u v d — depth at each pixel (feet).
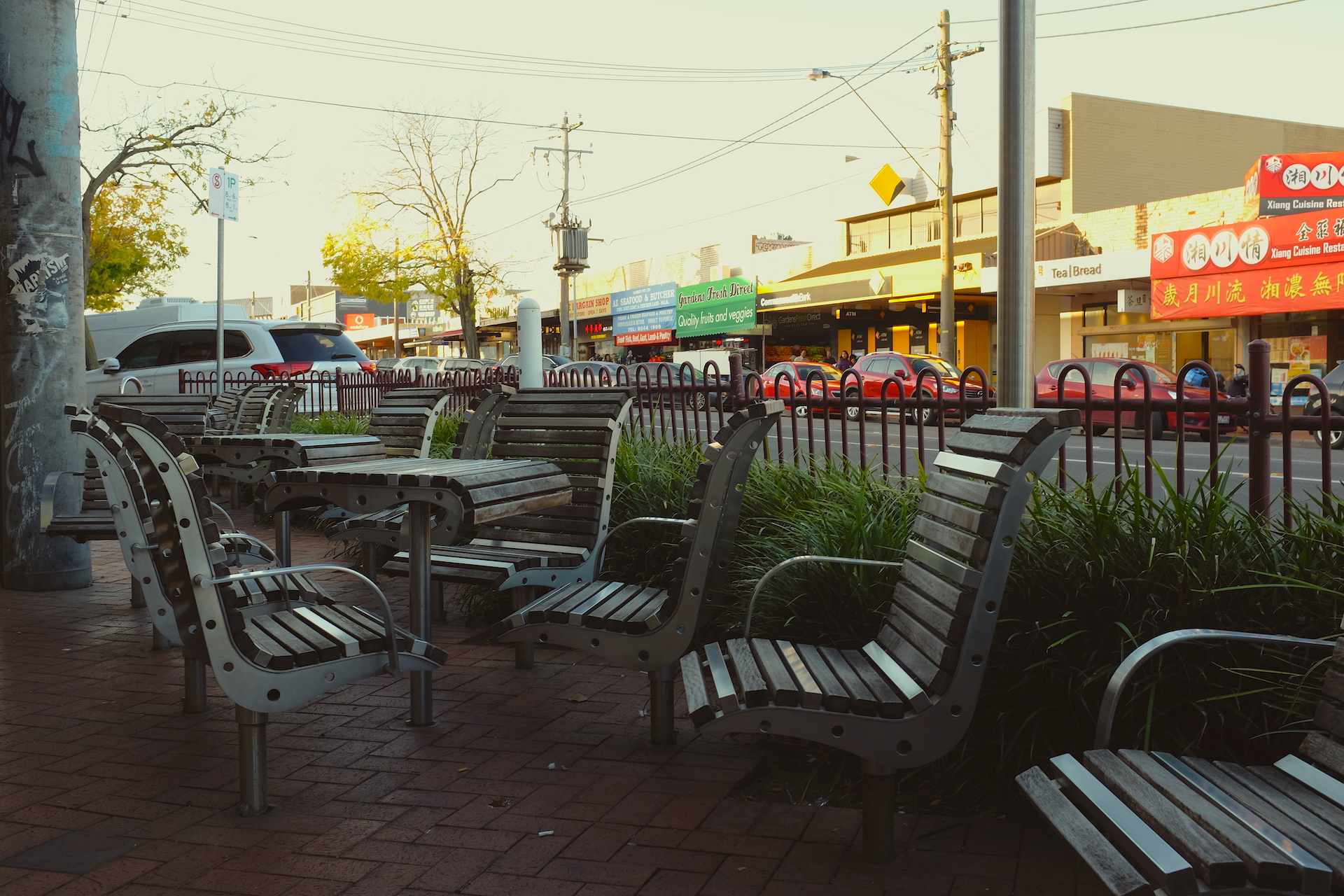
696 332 136.46
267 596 13.38
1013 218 15.87
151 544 13.79
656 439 23.12
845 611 13.16
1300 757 7.67
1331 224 65.82
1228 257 71.46
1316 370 71.77
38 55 21.61
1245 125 103.45
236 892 9.26
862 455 17.22
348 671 10.83
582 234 93.71
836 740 9.02
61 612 20.47
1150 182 98.94
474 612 19.04
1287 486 12.14
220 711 14.55
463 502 12.59
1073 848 6.84
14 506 22.29
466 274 121.39
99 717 14.28
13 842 10.34
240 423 30.94
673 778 11.79
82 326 22.93
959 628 8.79
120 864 9.84
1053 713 10.94
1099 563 11.25
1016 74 15.79
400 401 23.38
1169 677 10.61
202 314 60.29
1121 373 13.83
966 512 9.18
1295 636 10.54
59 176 21.99
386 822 10.71
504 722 13.80
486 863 9.78
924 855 9.77
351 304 293.64
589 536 15.83
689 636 11.83
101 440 12.39
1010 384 15.90
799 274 125.29
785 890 9.15
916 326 114.42
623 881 9.39
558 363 95.96
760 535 16.51
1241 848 6.05
